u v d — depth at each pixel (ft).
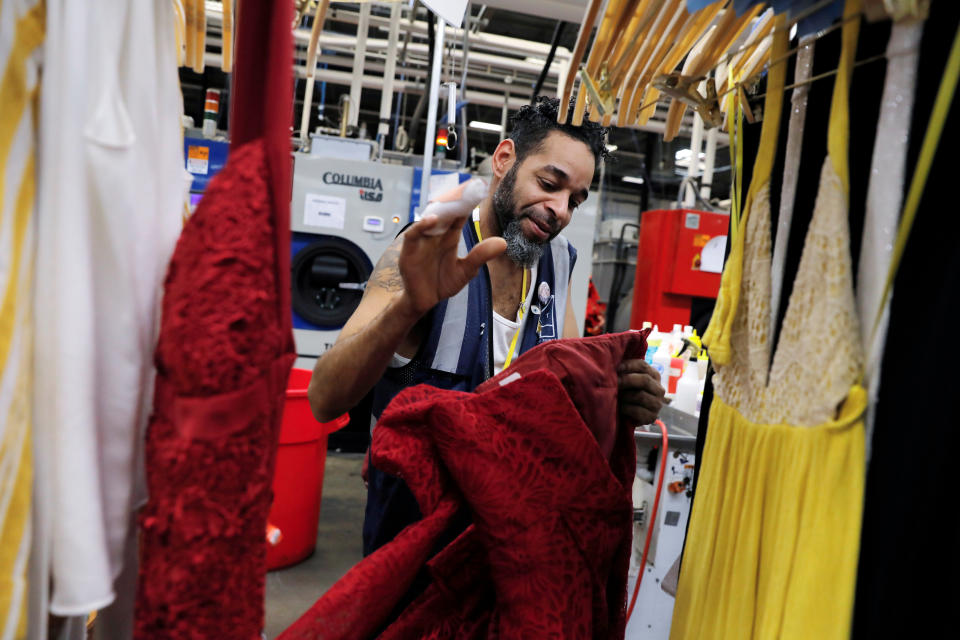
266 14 2.14
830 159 2.13
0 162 1.76
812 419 2.15
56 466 1.82
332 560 9.48
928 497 1.75
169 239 2.25
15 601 1.78
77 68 1.83
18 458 1.80
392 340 3.35
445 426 2.80
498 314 4.75
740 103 2.80
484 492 2.76
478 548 3.05
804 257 2.26
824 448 2.08
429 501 2.86
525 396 2.83
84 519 1.83
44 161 1.85
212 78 21.95
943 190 1.87
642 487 6.23
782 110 2.64
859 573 2.03
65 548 1.82
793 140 2.49
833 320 2.08
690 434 6.06
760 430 2.45
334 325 12.82
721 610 2.57
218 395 1.90
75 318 1.83
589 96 3.19
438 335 4.33
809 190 2.42
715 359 2.69
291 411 8.66
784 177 2.52
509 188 4.59
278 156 2.10
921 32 1.93
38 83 1.87
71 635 2.48
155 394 1.95
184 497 1.88
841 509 2.01
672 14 2.81
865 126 2.19
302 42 14.49
